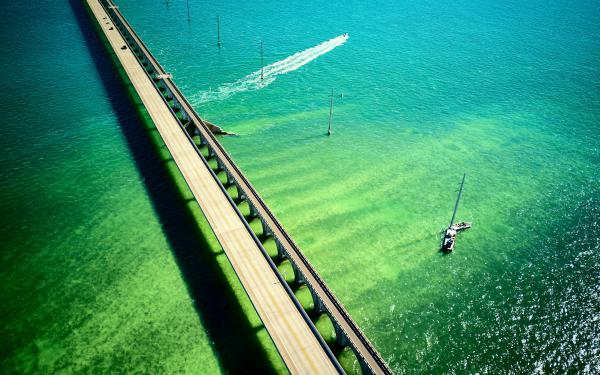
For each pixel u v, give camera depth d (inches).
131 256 1761.8
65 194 2087.8
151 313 1531.7
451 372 1374.3
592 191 2236.7
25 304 1565.0
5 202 2026.3
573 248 1856.5
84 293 1606.8
